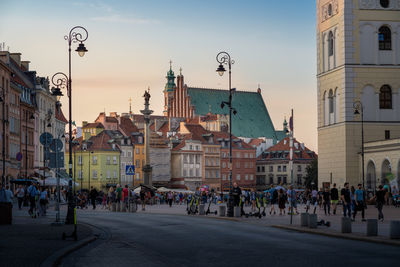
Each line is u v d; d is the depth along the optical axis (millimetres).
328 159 88625
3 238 29406
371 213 54812
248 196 85375
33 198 50375
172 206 92250
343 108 84438
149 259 22156
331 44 88500
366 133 84000
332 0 87375
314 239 29406
